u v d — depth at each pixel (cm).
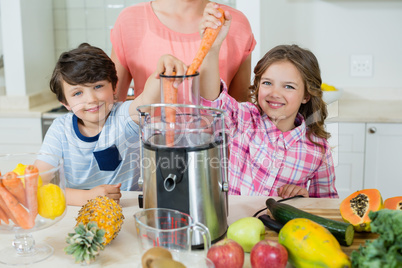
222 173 106
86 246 95
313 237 89
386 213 83
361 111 261
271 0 287
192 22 182
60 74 152
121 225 106
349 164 254
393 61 288
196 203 100
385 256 79
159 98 132
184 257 88
